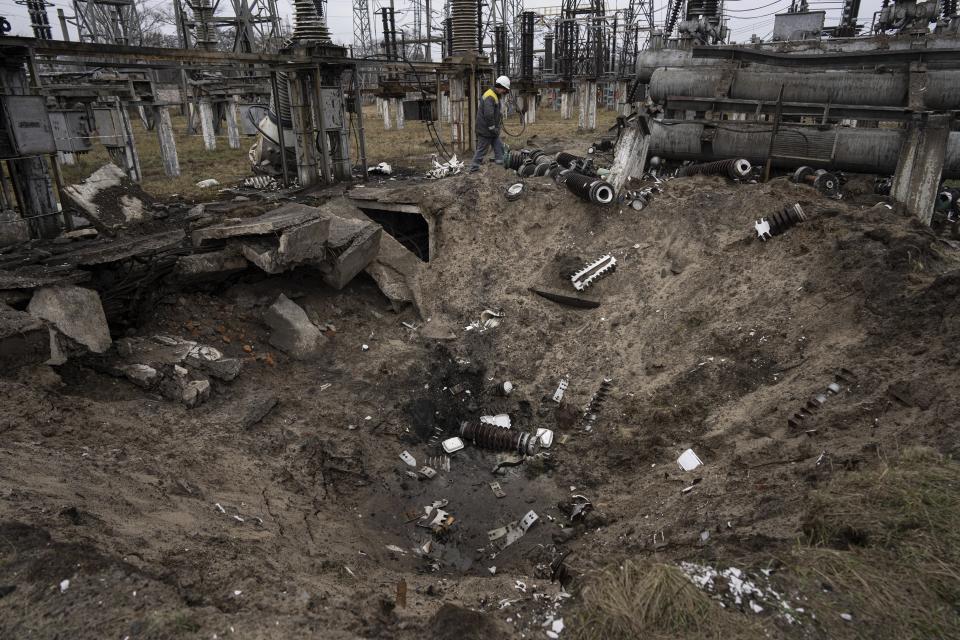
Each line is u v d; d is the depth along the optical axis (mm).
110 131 13719
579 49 34156
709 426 6266
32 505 3629
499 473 7066
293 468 6180
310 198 11141
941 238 8242
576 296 8969
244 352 7941
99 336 6617
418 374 8406
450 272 9906
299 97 11961
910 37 11781
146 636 2881
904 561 3410
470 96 17250
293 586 3615
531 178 11219
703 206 9062
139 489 4484
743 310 7355
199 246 8117
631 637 3080
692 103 11469
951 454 4152
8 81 7758
